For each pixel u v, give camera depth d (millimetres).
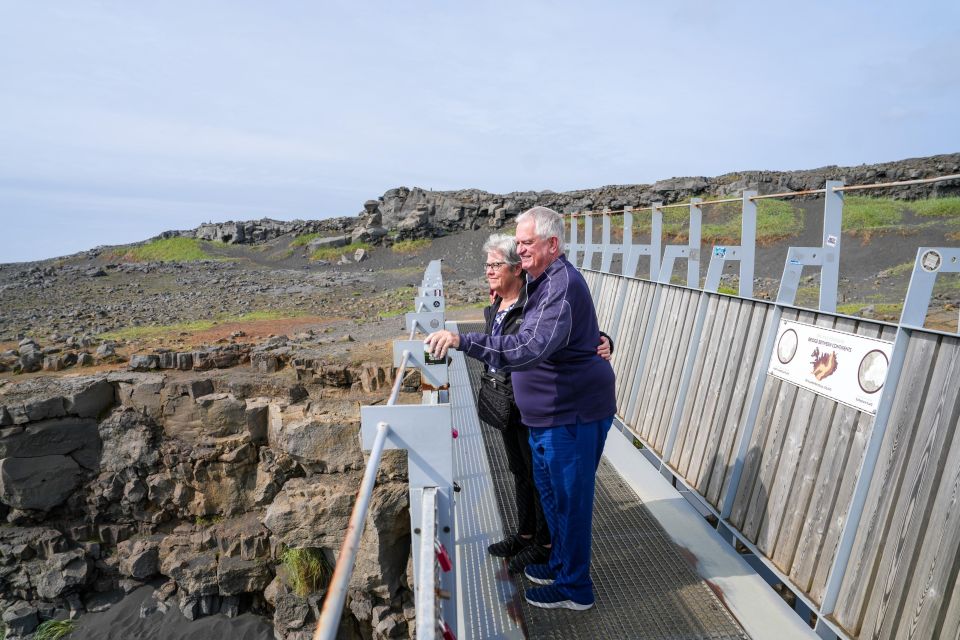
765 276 22594
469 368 7398
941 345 2469
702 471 4184
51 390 9430
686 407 4680
